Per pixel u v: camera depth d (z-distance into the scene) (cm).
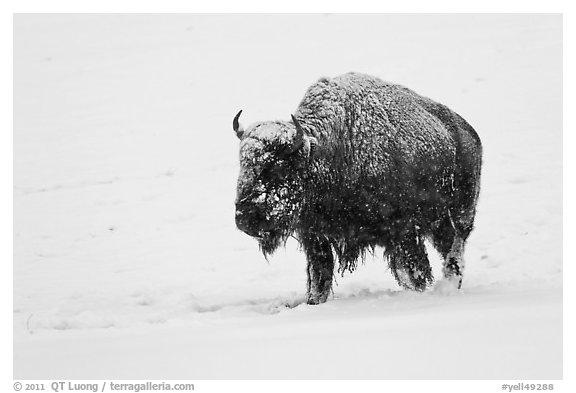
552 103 9744
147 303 4622
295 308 3675
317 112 4000
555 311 2958
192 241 6712
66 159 9756
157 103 11875
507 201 6912
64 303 4959
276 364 2391
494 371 2184
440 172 4156
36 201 8275
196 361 2506
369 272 5403
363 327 2888
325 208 3966
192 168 8912
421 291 4053
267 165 3756
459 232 4303
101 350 2841
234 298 4744
